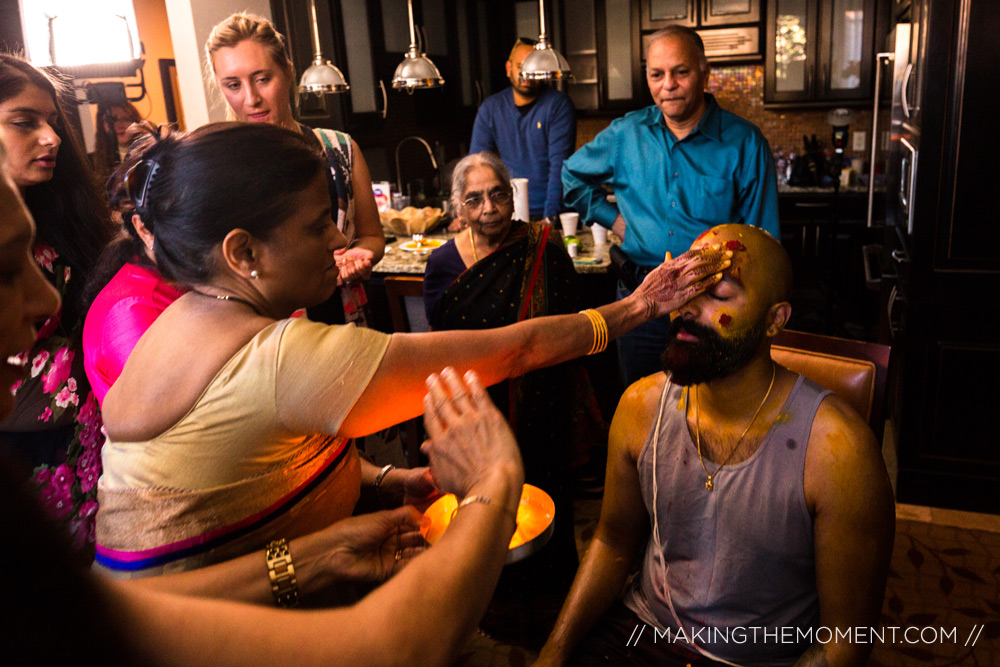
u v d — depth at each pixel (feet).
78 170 4.79
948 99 7.90
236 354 2.38
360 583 2.64
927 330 8.57
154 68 13.37
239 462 2.42
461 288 6.60
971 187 8.00
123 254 3.42
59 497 4.74
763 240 3.78
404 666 1.75
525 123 13.35
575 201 9.06
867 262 11.12
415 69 11.66
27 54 6.94
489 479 2.12
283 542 2.52
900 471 9.07
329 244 2.64
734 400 3.90
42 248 4.63
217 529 2.46
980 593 7.31
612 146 8.39
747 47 17.17
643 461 4.24
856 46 16.46
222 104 7.23
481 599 1.95
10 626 1.21
